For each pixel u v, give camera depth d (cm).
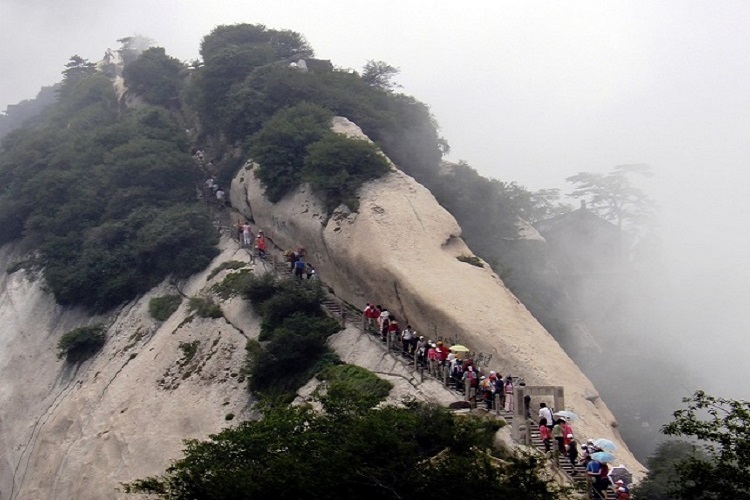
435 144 7700
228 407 5138
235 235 6600
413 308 5075
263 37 8731
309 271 5800
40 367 6450
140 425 5356
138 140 7569
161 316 6203
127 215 6962
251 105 7200
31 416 6150
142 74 9206
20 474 5766
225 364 5425
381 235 5469
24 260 7344
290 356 5044
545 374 4578
